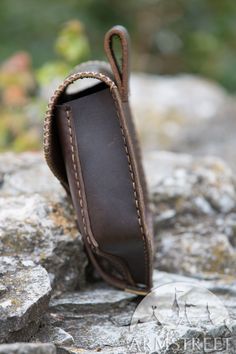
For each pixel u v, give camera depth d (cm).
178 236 202
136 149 200
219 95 488
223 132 403
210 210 214
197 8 714
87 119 154
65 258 171
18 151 312
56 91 150
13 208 178
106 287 178
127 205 153
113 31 159
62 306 163
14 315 134
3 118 327
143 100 459
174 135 407
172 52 695
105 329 154
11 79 332
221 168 232
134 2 669
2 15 619
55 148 156
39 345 123
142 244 157
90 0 654
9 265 154
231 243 208
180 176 221
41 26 614
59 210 182
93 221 154
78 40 326
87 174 154
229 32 713
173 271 193
